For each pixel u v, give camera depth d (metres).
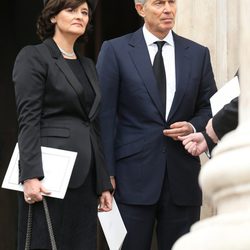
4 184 8.62
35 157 8.54
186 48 10.12
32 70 8.76
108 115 9.86
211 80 10.16
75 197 8.70
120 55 9.96
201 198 9.94
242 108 5.91
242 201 5.44
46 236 8.55
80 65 9.05
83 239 8.73
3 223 16.64
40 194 8.47
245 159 5.44
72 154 8.57
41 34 9.10
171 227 9.77
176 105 9.87
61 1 8.95
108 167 9.75
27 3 17.17
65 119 8.80
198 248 5.38
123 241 9.71
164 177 9.76
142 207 9.73
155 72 9.91
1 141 17.09
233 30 11.41
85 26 9.02
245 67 5.96
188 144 9.42
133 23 16.94
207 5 11.50
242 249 5.25
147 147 9.78
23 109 8.70
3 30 17.23
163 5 9.95
